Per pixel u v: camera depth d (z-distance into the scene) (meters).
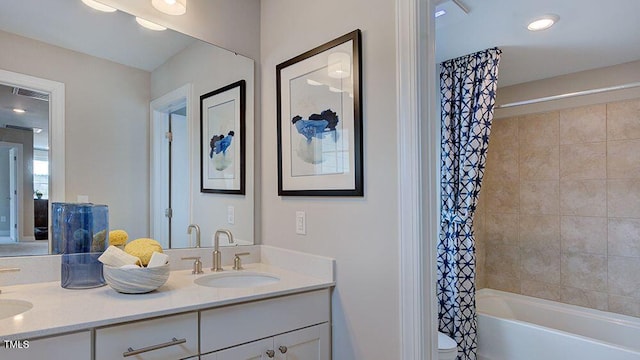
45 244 1.41
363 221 1.43
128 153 1.64
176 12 1.76
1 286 1.31
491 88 2.50
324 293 1.54
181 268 1.76
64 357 0.94
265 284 1.56
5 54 1.37
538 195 3.15
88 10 1.56
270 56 1.98
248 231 1.96
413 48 1.27
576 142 2.95
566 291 2.98
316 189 1.64
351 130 1.48
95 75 1.57
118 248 1.46
